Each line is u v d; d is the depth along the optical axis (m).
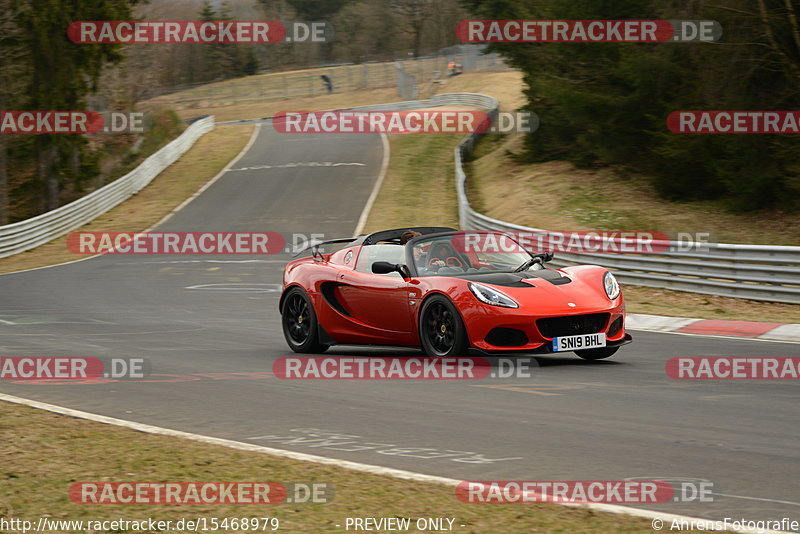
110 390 20.06
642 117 68.88
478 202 82.69
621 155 72.00
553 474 12.55
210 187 102.19
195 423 16.56
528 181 82.44
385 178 101.00
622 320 22.45
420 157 113.38
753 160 57.44
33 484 12.20
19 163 114.25
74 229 82.44
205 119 151.75
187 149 131.75
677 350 25.27
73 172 105.06
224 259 62.03
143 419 16.98
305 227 76.75
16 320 34.66
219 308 38.19
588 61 71.12
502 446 14.28
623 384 19.56
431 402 18.00
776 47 55.72
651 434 14.88
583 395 18.34
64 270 59.53
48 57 99.69
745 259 37.94
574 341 21.02
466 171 101.00
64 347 27.14
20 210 109.56
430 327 22.55
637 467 12.84
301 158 118.69
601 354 23.34
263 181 103.44
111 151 131.88
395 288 23.30
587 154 81.75
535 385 19.52
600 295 22.06
